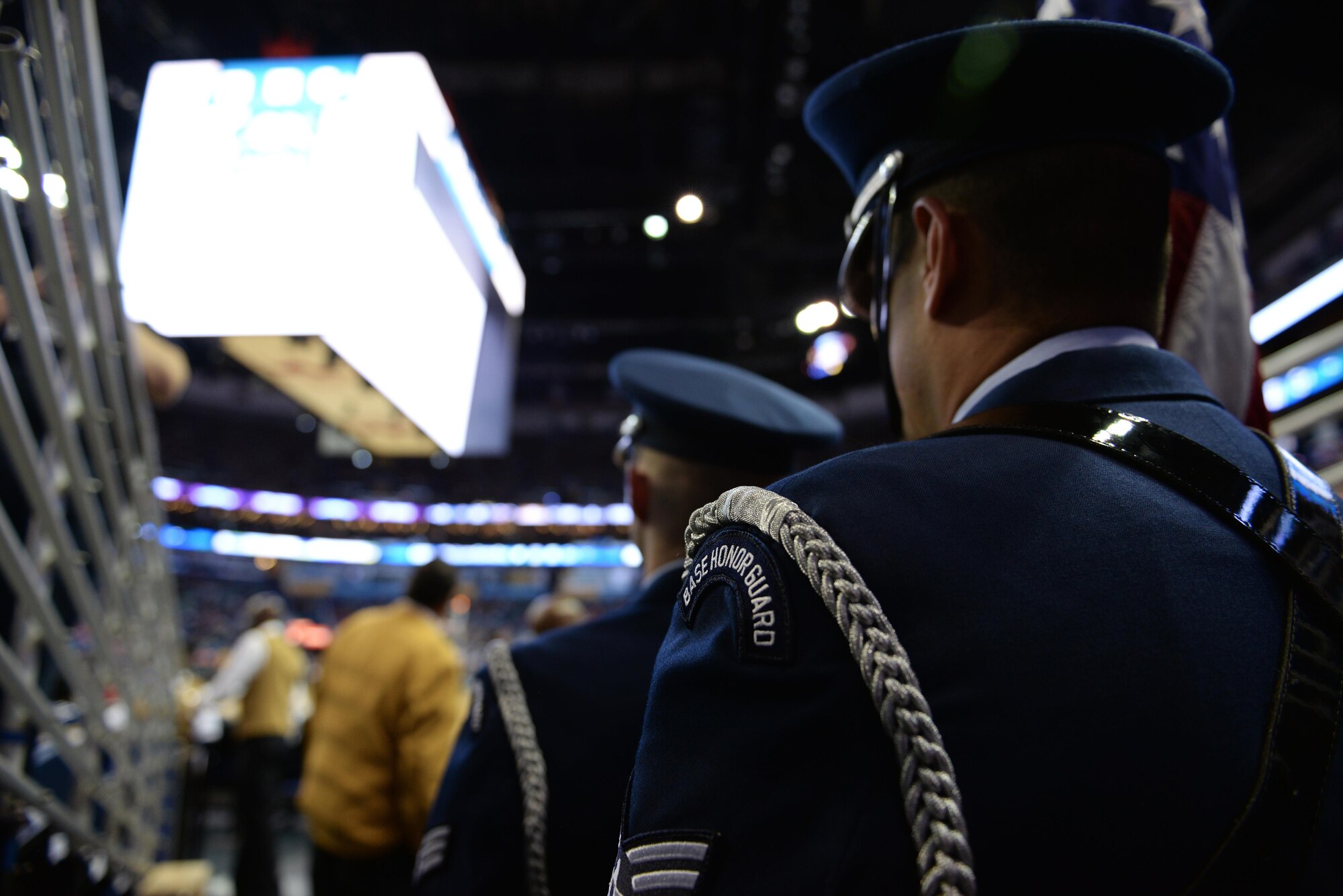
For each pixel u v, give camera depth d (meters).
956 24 3.87
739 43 7.45
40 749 1.67
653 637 0.91
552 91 8.04
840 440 1.11
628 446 1.14
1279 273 9.09
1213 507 0.39
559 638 0.92
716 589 0.39
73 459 1.17
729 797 0.33
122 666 1.60
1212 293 0.93
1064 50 0.46
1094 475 0.39
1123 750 0.31
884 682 0.32
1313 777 0.33
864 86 0.52
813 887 0.30
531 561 20.69
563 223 9.88
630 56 7.64
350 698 2.07
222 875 4.06
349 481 20.39
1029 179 0.48
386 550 20.69
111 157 1.05
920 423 0.53
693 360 1.15
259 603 3.99
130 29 5.99
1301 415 1.60
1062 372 0.45
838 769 0.32
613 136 9.08
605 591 20.39
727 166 8.81
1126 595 0.35
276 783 3.81
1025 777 0.31
